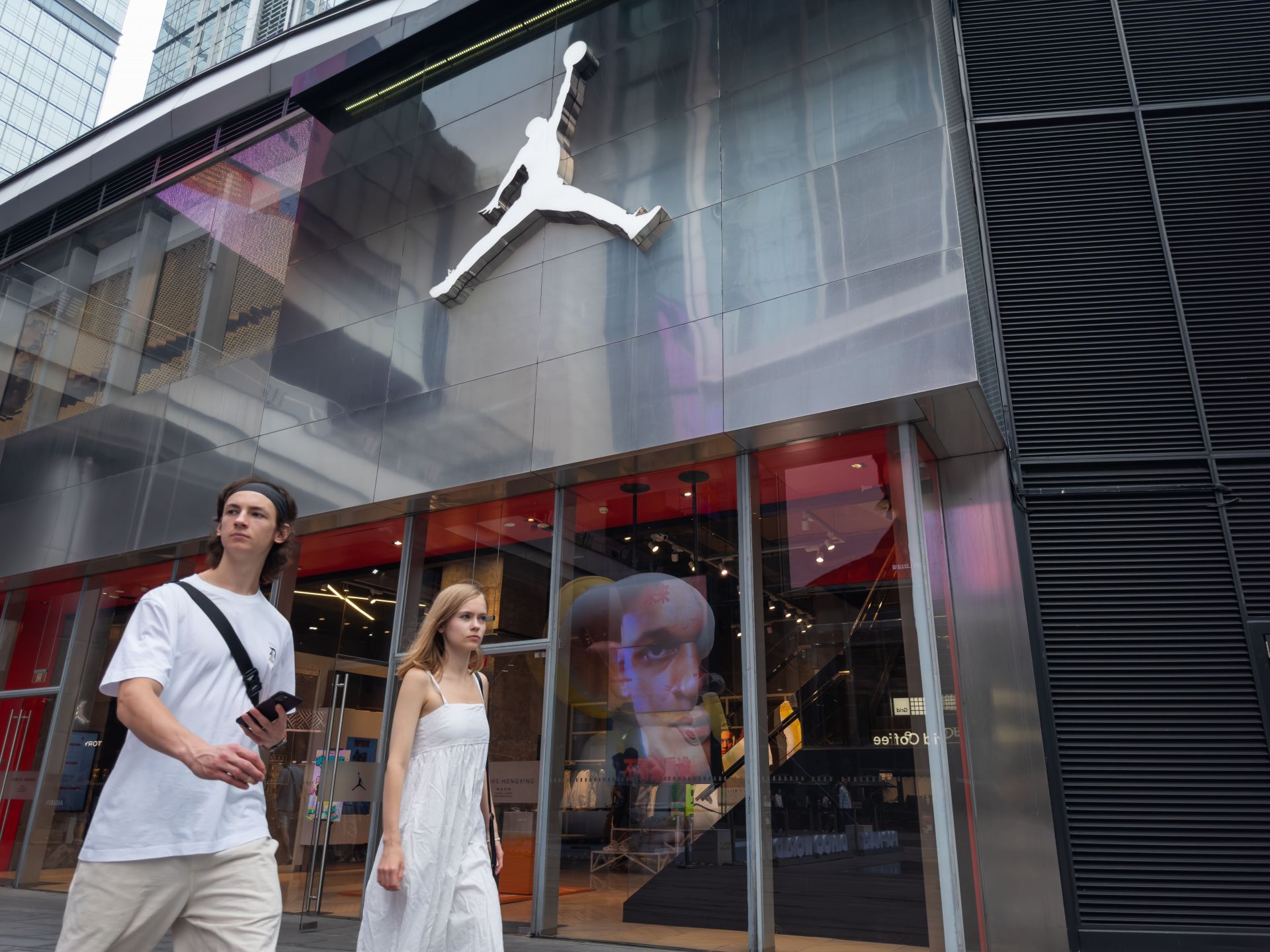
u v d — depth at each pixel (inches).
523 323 291.6
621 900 237.0
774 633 236.5
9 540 416.2
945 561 238.2
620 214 279.0
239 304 380.2
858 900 209.2
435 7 352.8
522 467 274.1
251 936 74.2
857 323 228.8
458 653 123.6
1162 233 261.1
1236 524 234.1
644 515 267.1
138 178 478.9
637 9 310.7
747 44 280.5
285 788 305.7
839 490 238.2
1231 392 245.8
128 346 416.8
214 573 83.4
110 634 382.0
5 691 406.3
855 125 249.4
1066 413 250.2
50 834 365.7
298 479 325.4
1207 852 208.7
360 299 337.7
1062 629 231.8
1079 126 278.4
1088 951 204.4
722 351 248.1
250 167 411.5
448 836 111.6
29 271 498.0
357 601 322.0
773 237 250.8
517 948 226.2
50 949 216.1
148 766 74.2
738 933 218.7
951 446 243.0
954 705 222.1
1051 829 208.2
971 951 201.2
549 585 276.7
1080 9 293.9
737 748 232.8
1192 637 226.7
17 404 455.2
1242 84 274.2
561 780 255.3
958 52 293.6
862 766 217.3
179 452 368.5
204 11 1300.4
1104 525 238.7
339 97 385.7
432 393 303.4
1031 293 263.6
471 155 331.0
